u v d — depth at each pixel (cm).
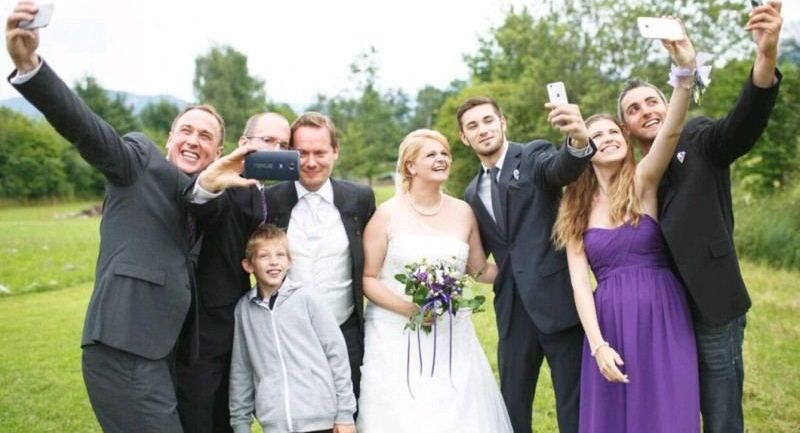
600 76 2612
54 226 2538
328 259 367
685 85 295
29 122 4975
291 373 341
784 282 1039
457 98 3316
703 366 330
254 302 352
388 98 4744
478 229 403
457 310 367
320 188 374
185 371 353
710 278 315
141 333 297
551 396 555
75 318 948
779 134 1631
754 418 492
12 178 4475
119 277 298
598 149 339
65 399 591
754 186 1619
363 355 383
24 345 788
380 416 368
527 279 372
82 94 5334
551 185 364
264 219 363
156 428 300
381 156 4453
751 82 288
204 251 355
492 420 382
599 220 344
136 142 316
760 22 279
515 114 2795
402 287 384
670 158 315
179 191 319
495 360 652
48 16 261
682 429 311
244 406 350
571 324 364
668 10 2434
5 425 529
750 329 735
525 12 2808
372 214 392
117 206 306
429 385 371
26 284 1261
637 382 321
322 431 340
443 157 381
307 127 367
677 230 316
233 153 312
